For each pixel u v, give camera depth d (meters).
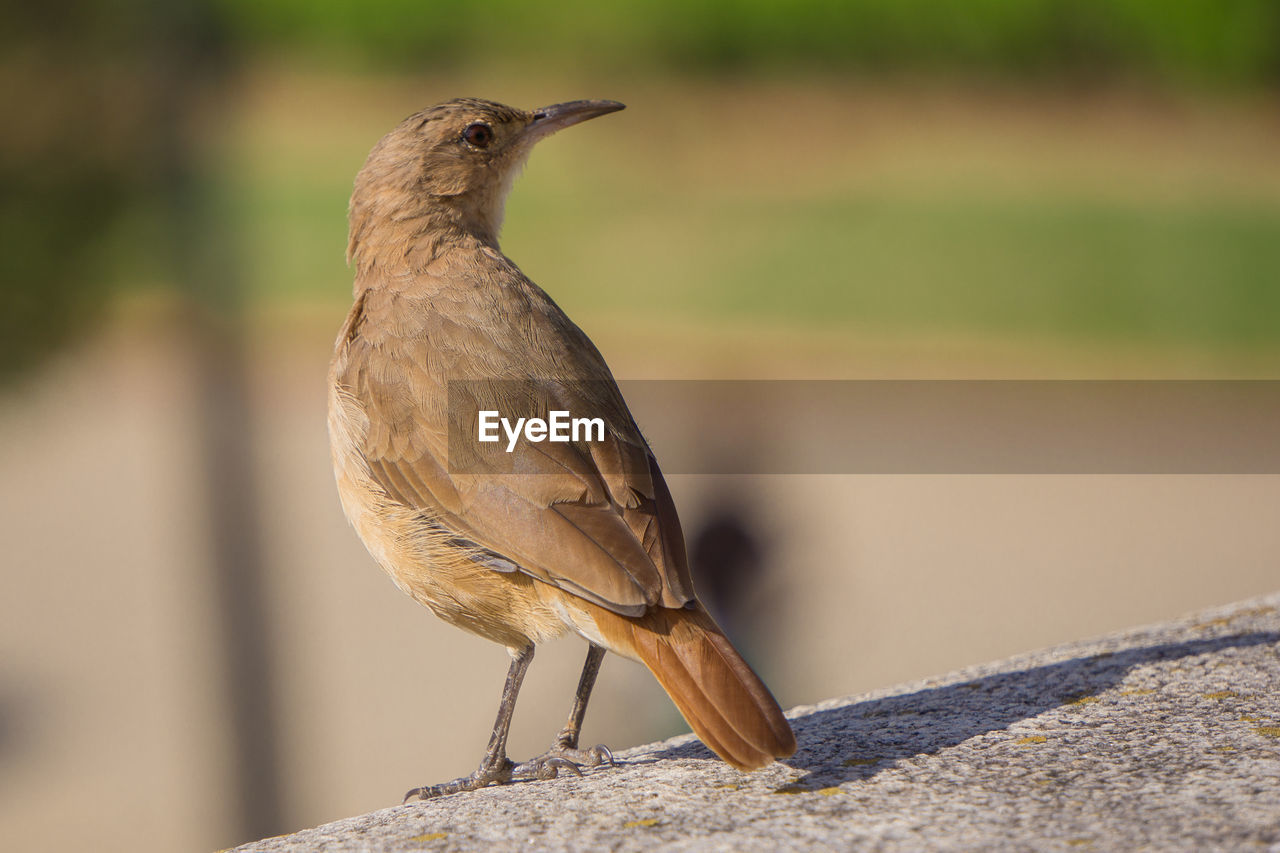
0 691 14.75
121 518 20.31
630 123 44.44
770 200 39.62
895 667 14.12
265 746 11.75
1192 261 32.69
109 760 13.18
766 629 10.16
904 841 3.78
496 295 6.05
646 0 46.19
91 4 10.65
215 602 11.71
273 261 33.91
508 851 3.98
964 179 40.00
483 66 47.88
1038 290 30.72
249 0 47.03
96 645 15.99
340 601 17.52
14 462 22.80
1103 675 5.35
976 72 45.72
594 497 5.15
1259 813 3.78
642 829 4.05
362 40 47.47
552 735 13.20
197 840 11.60
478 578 5.32
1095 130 43.56
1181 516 19.44
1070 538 18.67
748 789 4.36
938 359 26.53
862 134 43.38
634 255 34.66
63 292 11.08
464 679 15.05
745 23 46.03
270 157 42.16
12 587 17.91
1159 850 3.57
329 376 6.12
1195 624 6.14
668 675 4.62
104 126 10.94
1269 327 27.98
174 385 25.09
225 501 11.71
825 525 18.95
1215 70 44.09
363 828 4.33
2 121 10.61
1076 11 44.28
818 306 30.05
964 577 17.27
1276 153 41.78
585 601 4.98
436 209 6.58
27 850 11.39
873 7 45.34
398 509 5.53
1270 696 4.91
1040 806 3.96
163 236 11.59
